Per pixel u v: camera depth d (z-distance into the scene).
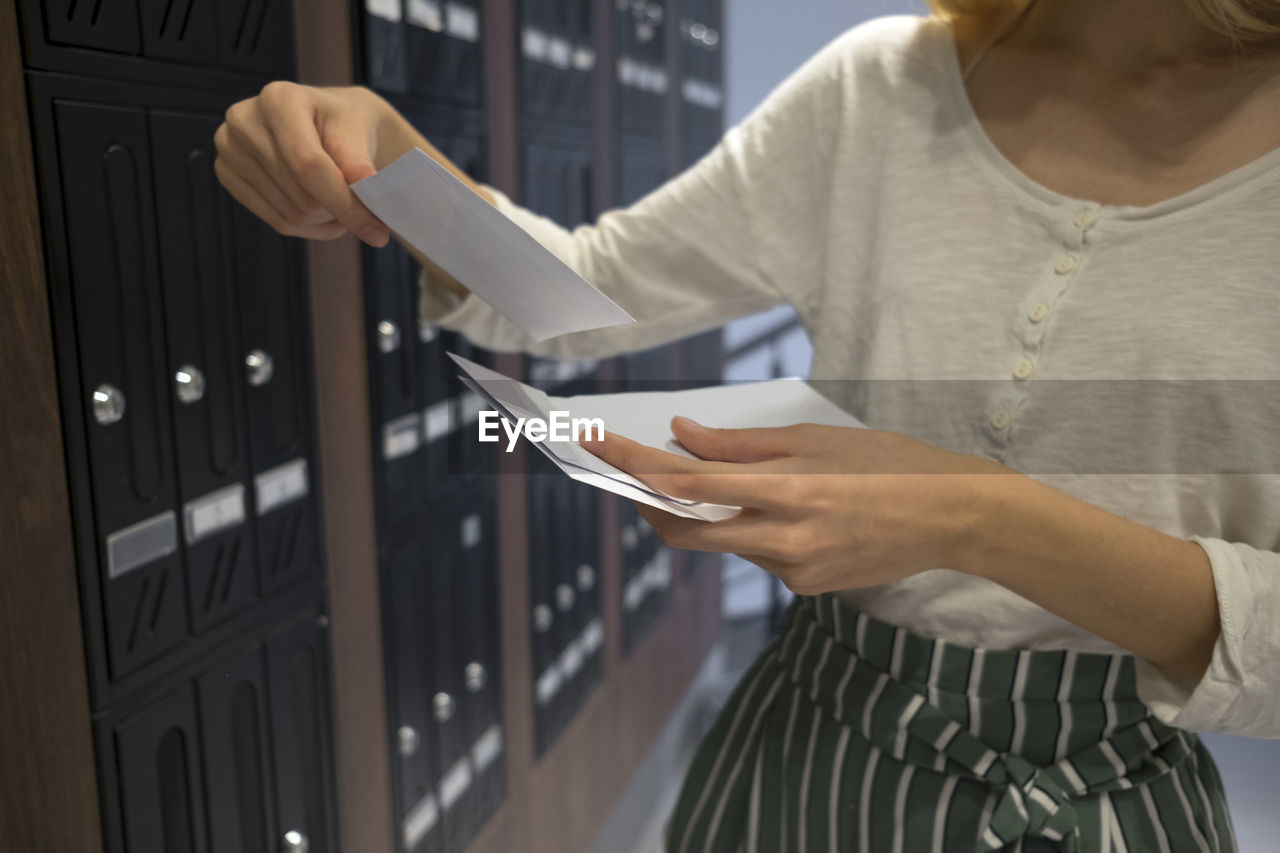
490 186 1.72
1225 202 0.64
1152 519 0.68
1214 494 0.66
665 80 2.71
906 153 0.77
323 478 1.26
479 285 0.64
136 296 0.92
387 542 1.41
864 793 0.76
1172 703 0.67
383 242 0.71
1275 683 0.62
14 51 0.79
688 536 0.61
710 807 0.87
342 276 1.27
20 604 0.83
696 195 0.92
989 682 0.72
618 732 2.59
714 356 3.32
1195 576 0.62
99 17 0.86
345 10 1.24
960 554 0.63
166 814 1.01
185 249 0.98
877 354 0.77
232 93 1.03
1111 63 0.70
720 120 3.27
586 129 2.15
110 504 0.91
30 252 0.82
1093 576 0.62
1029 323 0.70
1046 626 0.71
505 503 1.85
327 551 1.27
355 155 0.70
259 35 1.07
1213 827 0.74
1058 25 0.73
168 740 1.00
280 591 1.16
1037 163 0.72
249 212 1.07
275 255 1.12
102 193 0.88
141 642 0.96
